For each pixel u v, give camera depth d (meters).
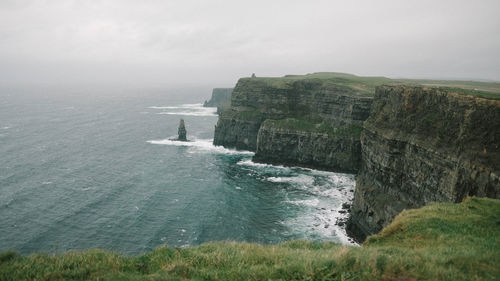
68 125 165.00
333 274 11.68
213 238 52.25
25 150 107.56
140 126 167.50
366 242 20.39
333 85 106.12
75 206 63.44
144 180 81.19
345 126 96.19
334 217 61.31
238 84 128.12
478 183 37.59
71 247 48.50
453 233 18.38
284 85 115.12
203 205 65.81
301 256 13.98
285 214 62.09
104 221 57.31
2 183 75.00
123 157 103.94
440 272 11.50
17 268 12.21
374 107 65.75
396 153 53.53
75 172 85.94
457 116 43.97
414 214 22.66
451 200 40.91
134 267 13.03
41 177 80.62
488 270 12.04
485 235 18.09
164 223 57.16
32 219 57.25
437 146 45.12
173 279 11.38
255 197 70.94
